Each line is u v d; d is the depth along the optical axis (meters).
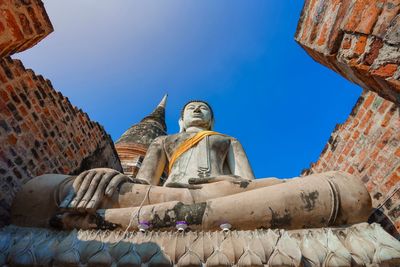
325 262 2.25
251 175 4.44
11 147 4.41
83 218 2.71
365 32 2.43
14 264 2.29
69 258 2.27
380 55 2.40
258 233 2.45
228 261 2.23
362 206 2.75
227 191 3.04
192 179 3.24
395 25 2.24
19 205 2.90
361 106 4.96
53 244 2.39
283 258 2.23
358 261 2.25
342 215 2.72
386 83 2.50
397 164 4.27
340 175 2.95
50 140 5.21
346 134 5.28
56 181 3.02
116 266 2.23
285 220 2.68
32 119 4.86
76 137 5.90
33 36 3.27
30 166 4.71
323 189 2.78
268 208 2.70
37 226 2.80
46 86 5.23
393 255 2.23
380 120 4.60
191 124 5.29
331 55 2.81
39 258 2.30
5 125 4.36
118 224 2.66
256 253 2.25
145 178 4.37
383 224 4.35
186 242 2.37
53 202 2.87
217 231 2.55
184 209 2.70
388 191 4.36
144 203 2.91
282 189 2.80
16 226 2.80
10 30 3.05
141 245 2.34
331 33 2.73
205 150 4.47
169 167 4.56
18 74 4.64
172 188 3.05
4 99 4.39
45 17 3.31
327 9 2.80
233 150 4.79
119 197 2.93
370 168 4.70
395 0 2.23
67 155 5.61
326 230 2.54
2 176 4.19
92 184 2.90
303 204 2.71
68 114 5.74
